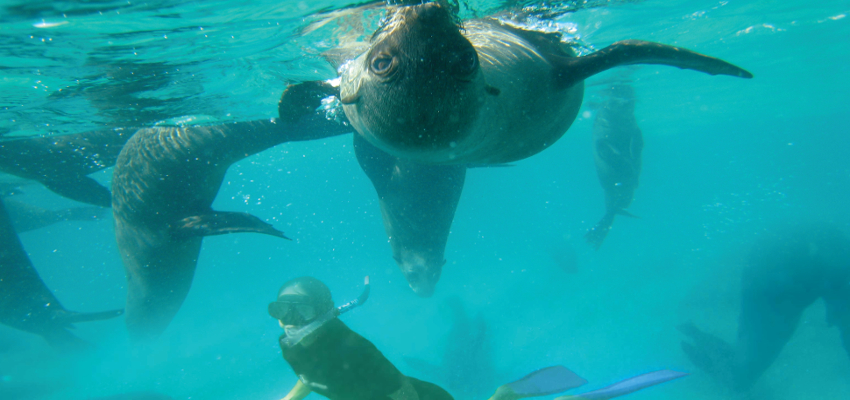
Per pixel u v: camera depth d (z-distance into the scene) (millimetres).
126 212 6027
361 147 6168
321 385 2840
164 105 7250
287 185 53094
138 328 7223
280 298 2852
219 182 6527
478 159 3260
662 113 28766
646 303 13195
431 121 1654
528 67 3412
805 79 23484
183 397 12000
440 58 1540
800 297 7535
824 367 8523
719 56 15406
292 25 5383
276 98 7801
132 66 5855
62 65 5527
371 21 5285
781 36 14156
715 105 29328
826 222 7852
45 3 4137
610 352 10797
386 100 1631
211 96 7277
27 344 15867
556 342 11750
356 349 2799
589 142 45531
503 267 21703
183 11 4742
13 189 12148
